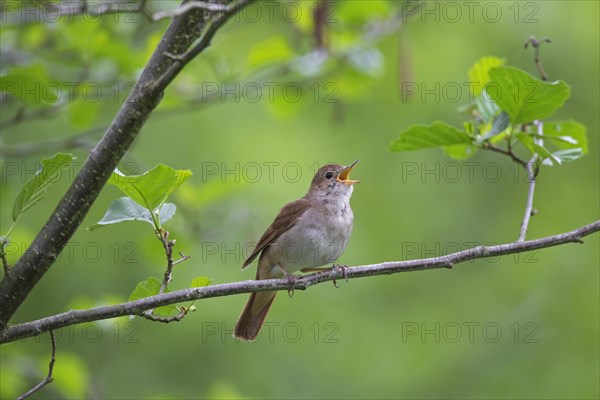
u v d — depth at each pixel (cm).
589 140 1467
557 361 1250
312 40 1129
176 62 590
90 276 1348
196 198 1054
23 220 1364
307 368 1332
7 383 1028
